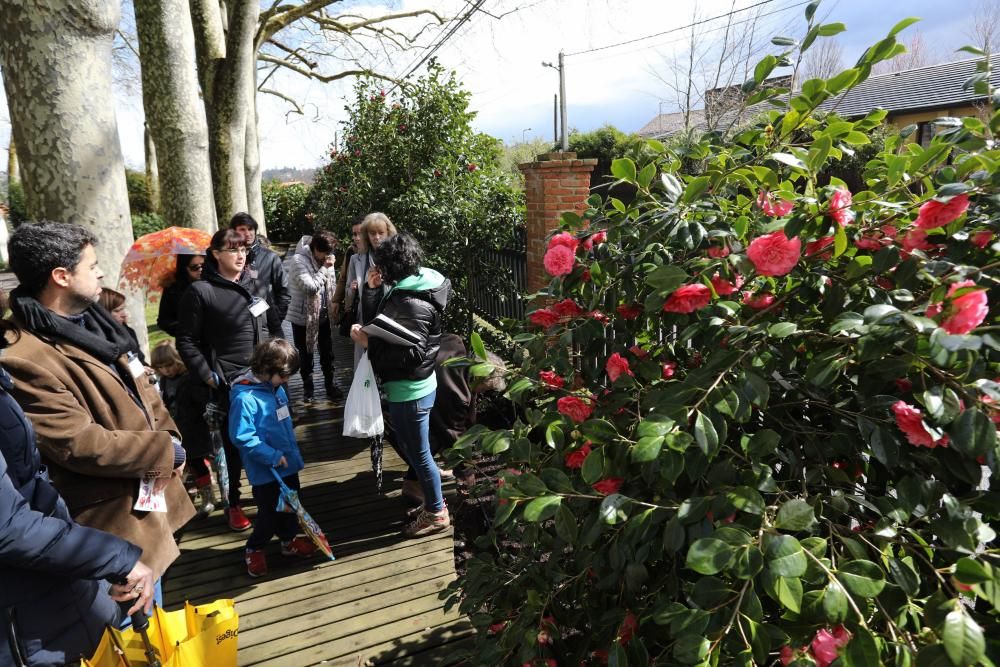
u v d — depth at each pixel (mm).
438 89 7418
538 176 4984
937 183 1507
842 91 1548
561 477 1406
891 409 1287
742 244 1583
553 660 1637
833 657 1091
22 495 1432
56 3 2904
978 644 907
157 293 3652
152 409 2174
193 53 5383
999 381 1223
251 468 2811
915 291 1354
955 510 1163
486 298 7074
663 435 1207
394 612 2621
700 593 1151
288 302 4238
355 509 3504
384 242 2852
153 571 1937
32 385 1701
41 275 1749
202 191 5559
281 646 2432
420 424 2992
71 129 3062
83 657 1514
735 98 11398
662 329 1706
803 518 1081
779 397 1474
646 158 1934
